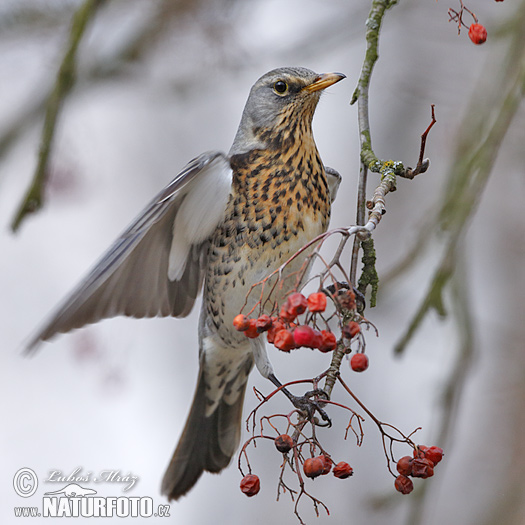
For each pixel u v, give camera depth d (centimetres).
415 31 1185
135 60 1210
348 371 1224
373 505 985
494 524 1070
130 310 778
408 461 600
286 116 831
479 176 870
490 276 1227
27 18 1188
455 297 977
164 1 1188
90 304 728
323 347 576
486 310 1202
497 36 967
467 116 973
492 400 1140
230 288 807
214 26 1188
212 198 778
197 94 1259
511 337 1152
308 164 823
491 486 1124
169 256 795
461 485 1138
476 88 985
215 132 1402
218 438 914
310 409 632
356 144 1358
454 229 862
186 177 701
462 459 1152
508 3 1041
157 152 1388
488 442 1146
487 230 1248
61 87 902
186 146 1394
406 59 1195
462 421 1167
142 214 673
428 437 943
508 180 1237
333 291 644
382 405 1202
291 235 798
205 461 908
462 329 961
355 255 613
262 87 850
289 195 801
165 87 1230
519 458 1124
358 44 1337
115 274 743
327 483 1208
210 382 909
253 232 793
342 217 1327
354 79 1327
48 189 1207
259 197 796
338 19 1205
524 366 1136
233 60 1195
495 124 874
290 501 1209
